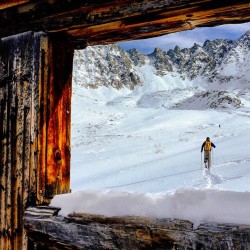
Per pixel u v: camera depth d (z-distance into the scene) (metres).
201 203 1.33
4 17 2.04
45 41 1.93
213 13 1.60
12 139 2.00
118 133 47.59
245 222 1.21
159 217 1.39
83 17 1.77
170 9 1.56
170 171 15.80
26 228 1.77
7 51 2.08
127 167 19.55
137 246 1.40
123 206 1.50
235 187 9.53
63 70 2.05
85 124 63.81
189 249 1.28
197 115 60.28
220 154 20.91
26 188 1.90
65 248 1.61
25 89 1.99
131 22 1.73
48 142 1.92
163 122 54.59
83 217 1.57
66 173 2.05
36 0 1.88
